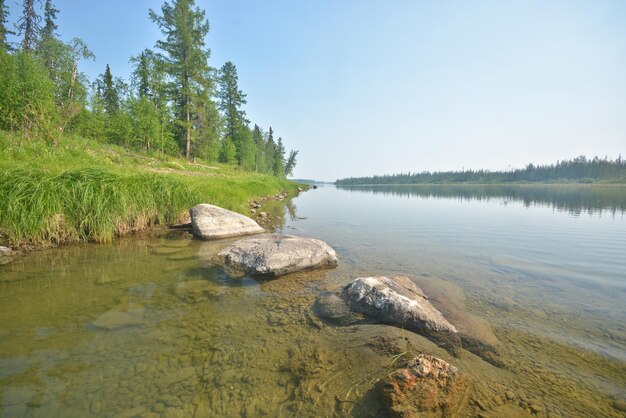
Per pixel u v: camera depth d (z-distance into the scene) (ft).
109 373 9.27
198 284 17.19
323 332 12.06
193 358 10.21
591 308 14.42
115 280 17.43
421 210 63.82
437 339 11.41
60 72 71.20
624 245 28.55
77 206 25.32
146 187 32.35
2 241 21.95
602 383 9.11
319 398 8.41
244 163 159.02
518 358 10.35
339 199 104.94
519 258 23.80
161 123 96.43
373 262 22.56
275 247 20.62
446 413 7.69
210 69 106.83
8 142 38.34
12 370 9.17
